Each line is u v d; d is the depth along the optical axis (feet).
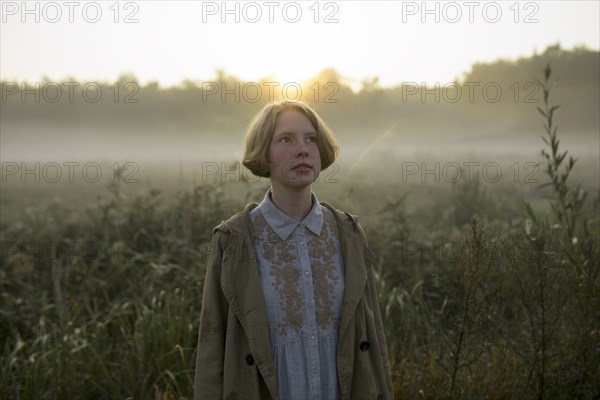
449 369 11.33
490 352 13.14
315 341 7.35
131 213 23.93
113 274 19.98
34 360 14.24
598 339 11.16
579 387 10.77
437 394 11.12
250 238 7.61
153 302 16.33
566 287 10.92
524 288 11.05
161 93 118.73
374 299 8.08
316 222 7.77
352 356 7.43
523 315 12.83
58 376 13.47
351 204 23.56
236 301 7.35
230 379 7.26
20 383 13.74
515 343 11.41
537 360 10.82
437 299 17.28
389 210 23.16
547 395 10.90
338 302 7.56
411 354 13.43
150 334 14.65
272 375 7.14
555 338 11.21
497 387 11.39
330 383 7.34
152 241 22.35
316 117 7.71
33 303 18.17
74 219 25.76
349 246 7.83
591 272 11.87
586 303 11.19
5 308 18.16
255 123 7.77
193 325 15.49
